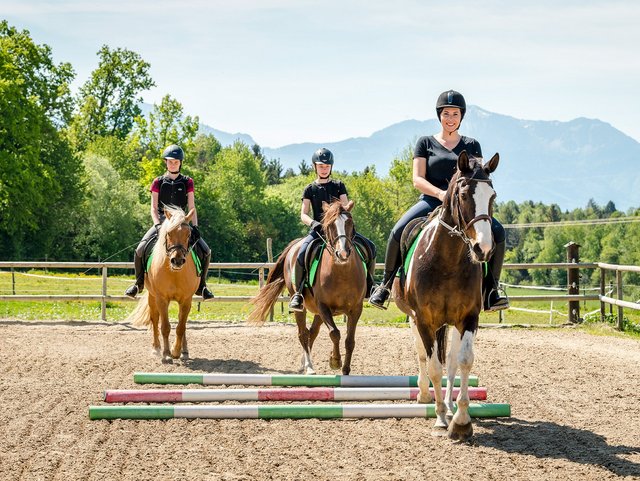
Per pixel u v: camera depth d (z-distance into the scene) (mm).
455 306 6449
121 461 6000
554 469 5793
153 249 10812
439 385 6812
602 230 94750
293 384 8547
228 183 73125
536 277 95000
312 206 9578
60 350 11984
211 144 109250
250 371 10164
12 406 7879
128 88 66438
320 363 10852
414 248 6934
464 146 7281
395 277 7523
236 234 66438
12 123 37969
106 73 65750
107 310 20094
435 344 6750
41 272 37250
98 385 9023
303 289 9266
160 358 11164
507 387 9070
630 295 66062
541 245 99000
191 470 5773
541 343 13273
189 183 10984
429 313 6562
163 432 6891
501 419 7461
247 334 14250
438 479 5547
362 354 11750
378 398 7926
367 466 5883
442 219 6340
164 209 10320
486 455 6164
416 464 5926
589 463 5938
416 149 7391
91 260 51812
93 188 52438
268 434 6848
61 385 9008
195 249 10797
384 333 14523
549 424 7254
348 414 7273
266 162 127438
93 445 6438
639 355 11781
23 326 15375
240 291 28969
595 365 10742
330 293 8812
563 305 35062
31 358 11086
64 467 5824
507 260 103188
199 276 10891
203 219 63156
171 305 22500
